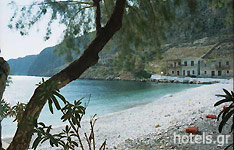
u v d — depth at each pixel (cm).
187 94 1417
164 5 357
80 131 558
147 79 4156
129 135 451
